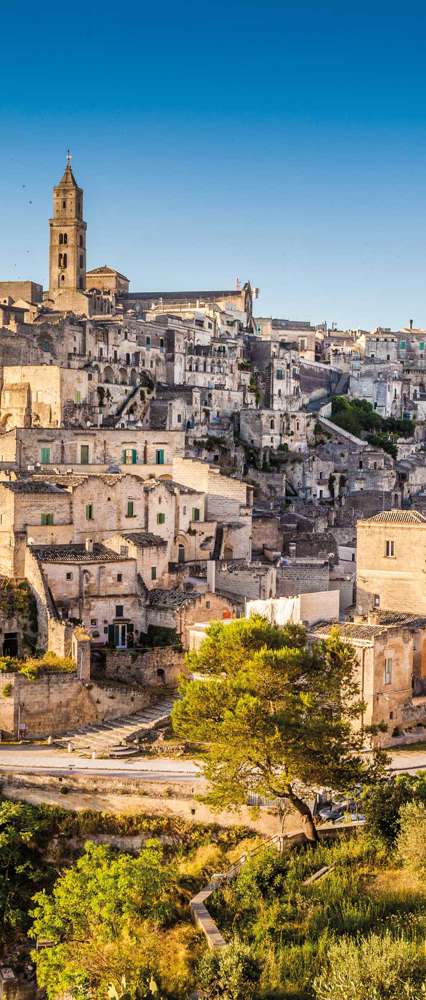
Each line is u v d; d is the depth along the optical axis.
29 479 119.56
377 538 113.88
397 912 63.16
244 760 70.50
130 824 80.56
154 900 67.56
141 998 60.19
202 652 73.38
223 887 70.06
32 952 66.00
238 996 56.25
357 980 51.91
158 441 156.38
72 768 84.56
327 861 70.06
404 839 68.75
